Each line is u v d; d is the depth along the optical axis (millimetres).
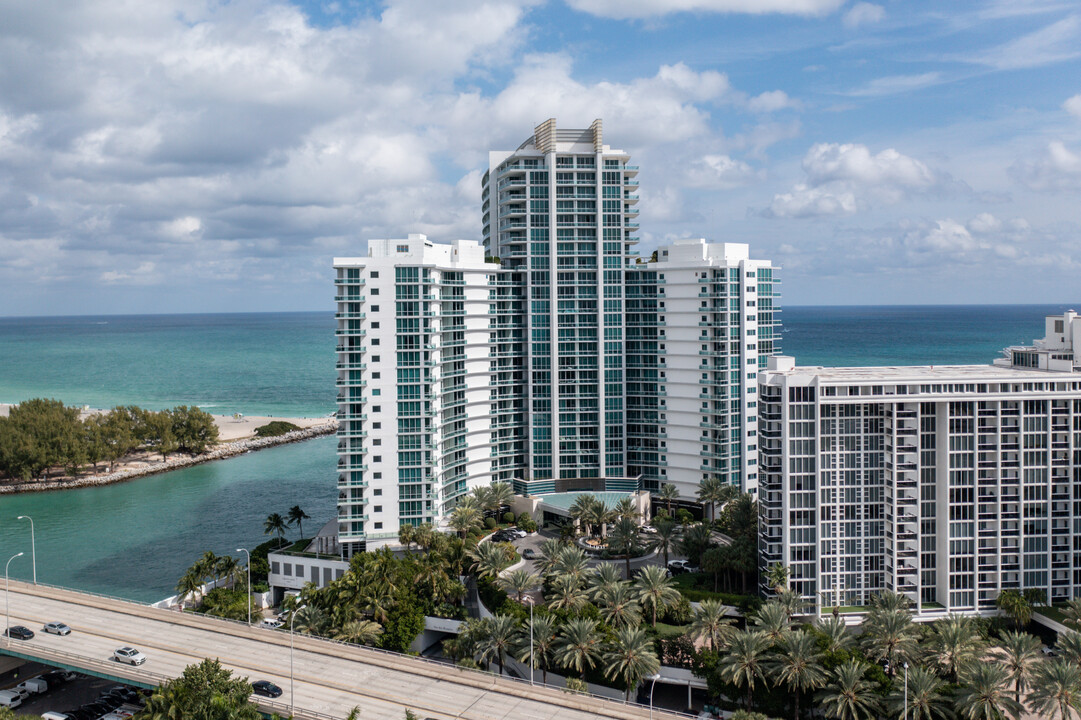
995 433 135750
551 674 125938
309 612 130000
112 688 128250
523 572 138125
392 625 132750
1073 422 135500
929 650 113312
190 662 115062
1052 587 137000
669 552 170250
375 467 170750
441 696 105750
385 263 169625
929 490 137000
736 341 199375
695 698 123438
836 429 138000
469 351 195375
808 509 138125
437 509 175625
